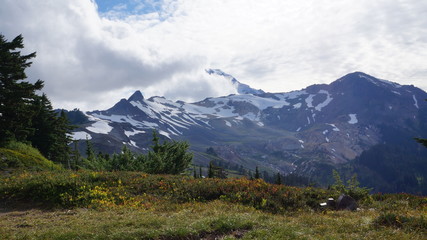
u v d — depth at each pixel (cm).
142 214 1420
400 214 1212
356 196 1989
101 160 3028
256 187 1934
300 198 1819
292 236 986
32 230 1190
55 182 1914
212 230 1099
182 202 1794
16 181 2061
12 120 4106
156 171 2955
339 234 1016
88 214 1450
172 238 1045
